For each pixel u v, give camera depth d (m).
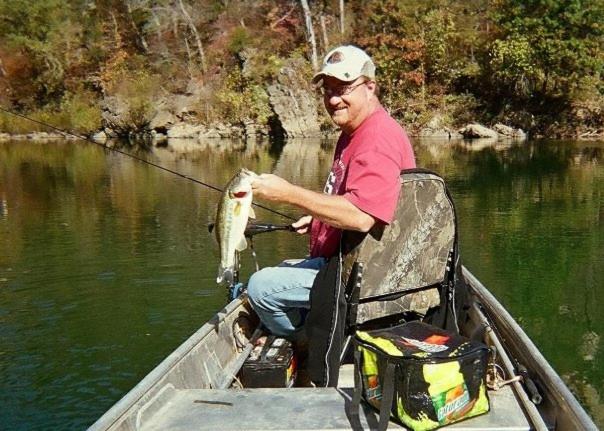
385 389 2.09
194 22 35.66
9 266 7.38
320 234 3.12
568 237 8.84
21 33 36.00
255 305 3.18
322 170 16.34
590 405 4.21
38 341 5.25
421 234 2.81
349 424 2.15
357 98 2.74
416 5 29.86
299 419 2.18
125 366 4.81
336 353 2.70
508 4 26.75
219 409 2.27
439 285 2.99
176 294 6.32
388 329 2.44
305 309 3.17
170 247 8.12
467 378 2.14
